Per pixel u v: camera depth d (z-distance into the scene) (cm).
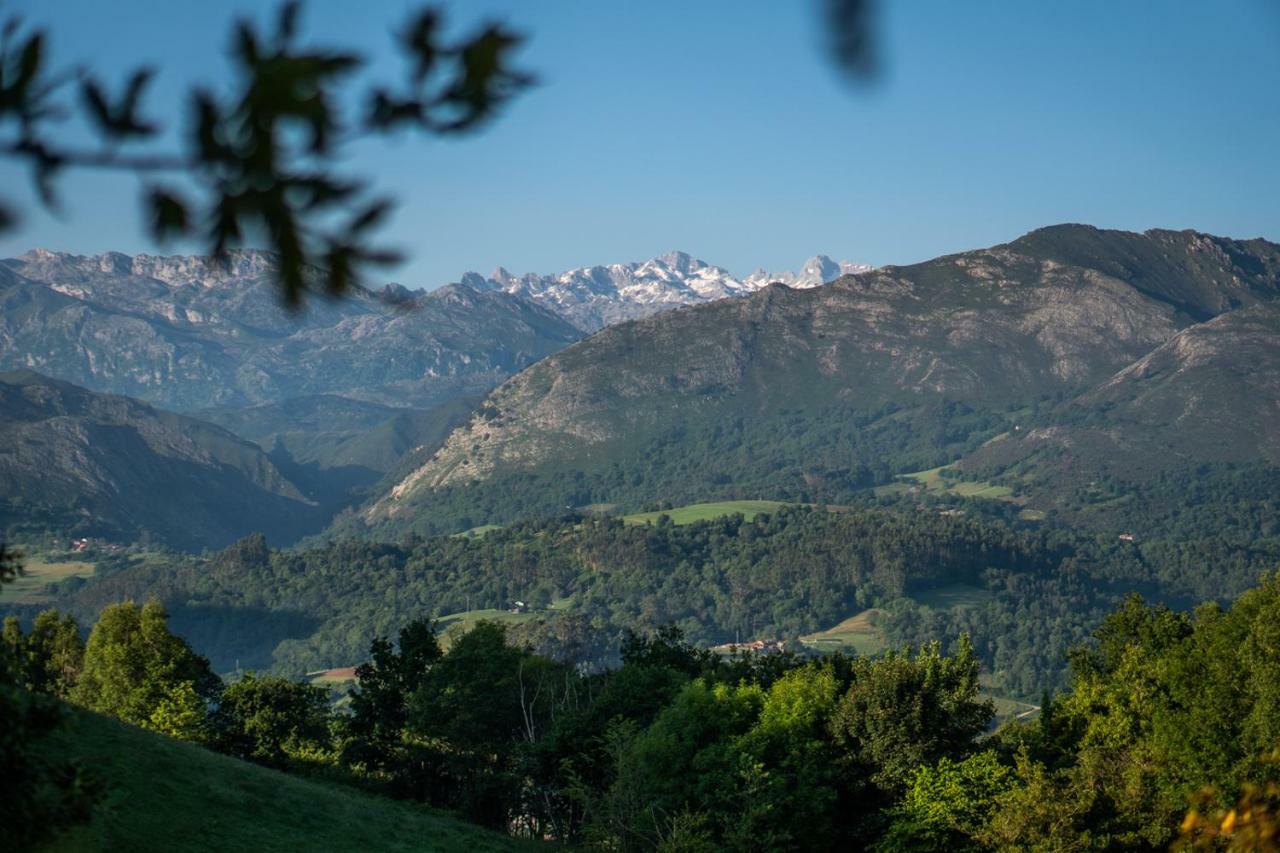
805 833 5350
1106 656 7038
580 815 6706
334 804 5281
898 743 5659
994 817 4978
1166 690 5509
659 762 5728
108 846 3753
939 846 5166
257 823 4594
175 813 4347
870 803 5822
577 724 6856
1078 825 4784
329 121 232
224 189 232
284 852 4347
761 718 6025
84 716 5200
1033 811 4769
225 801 4675
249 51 225
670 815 5516
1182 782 4825
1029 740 6066
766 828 5147
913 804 5294
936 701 5794
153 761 4884
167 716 7081
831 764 5744
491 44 238
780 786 5272
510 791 6950
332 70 227
